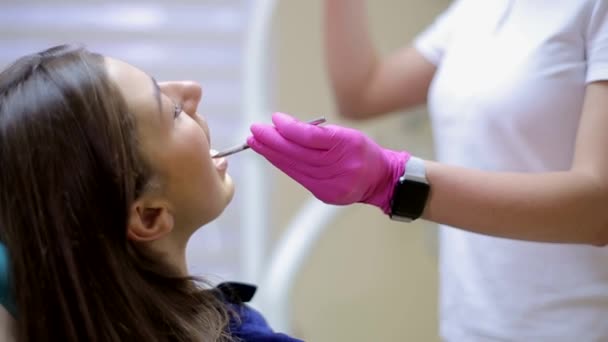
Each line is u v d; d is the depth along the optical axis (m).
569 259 0.89
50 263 0.64
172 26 1.56
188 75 1.58
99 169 0.63
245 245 1.40
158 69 1.58
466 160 0.94
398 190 0.74
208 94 1.59
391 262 1.74
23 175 0.64
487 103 0.89
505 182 0.74
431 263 1.75
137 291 0.67
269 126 0.75
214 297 0.75
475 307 0.96
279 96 1.62
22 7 1.52
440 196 0.75
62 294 0.64
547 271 0.90
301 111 1.64
